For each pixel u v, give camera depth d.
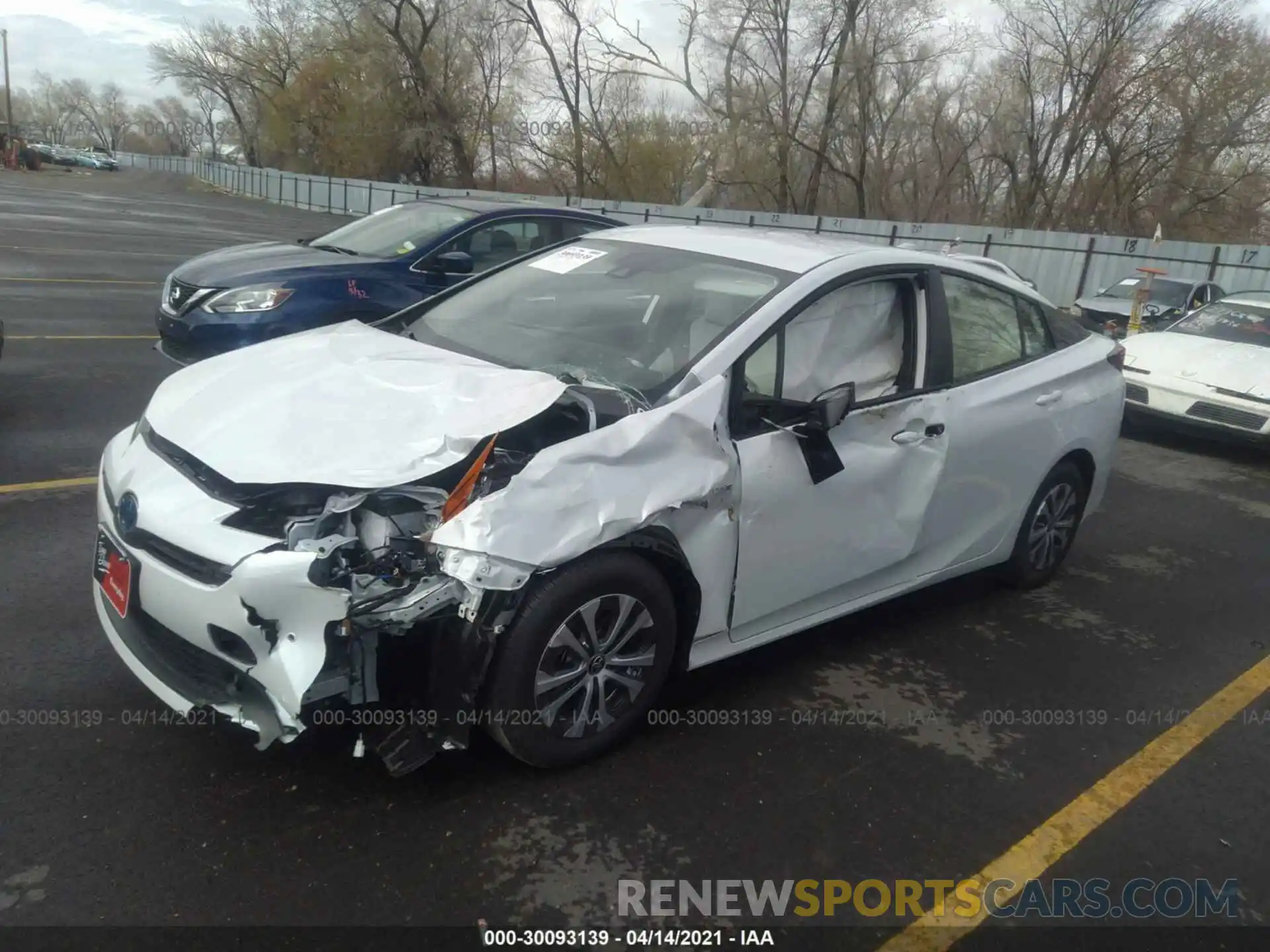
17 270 14.13
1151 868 3.04
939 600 5.01
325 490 2.80
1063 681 4.22
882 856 2.98
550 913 2.62
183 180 70.25
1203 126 33.47
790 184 37.09
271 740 2.63
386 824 2.88
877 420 3.88
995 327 4.62
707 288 3.84
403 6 44.41
